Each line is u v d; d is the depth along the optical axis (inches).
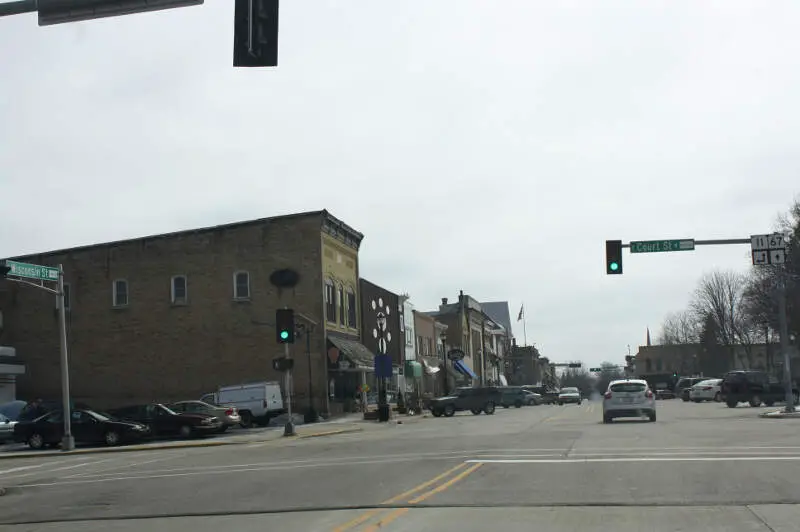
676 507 426.0
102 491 619.8
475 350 3973.9
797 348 2620.6
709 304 3777.1
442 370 3152.1
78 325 2021.4
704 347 3991.1
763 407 1881.2
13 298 2071.9
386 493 516.4
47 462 1034.7
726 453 681.0
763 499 441.7
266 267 1935.3
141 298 1993.1
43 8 366.6
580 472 578.9
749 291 2719.0
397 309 2566.4
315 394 1863.9
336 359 1900.8
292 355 1891.0
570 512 420.2
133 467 853.2
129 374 1975.9
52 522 473.1
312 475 649.0
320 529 395.9
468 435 1081.4
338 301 2033.7
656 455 680.4
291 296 1914.4
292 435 1309.1
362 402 2058.3
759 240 1120.8
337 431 1386.6
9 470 920.3
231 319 1935.3
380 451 872.9
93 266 2031.3
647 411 1270.9
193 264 1975.9
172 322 1967.3
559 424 1285.7
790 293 2317.9
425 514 429.4
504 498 472.1
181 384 1943.9
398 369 2511.1
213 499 531.2
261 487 583.8
